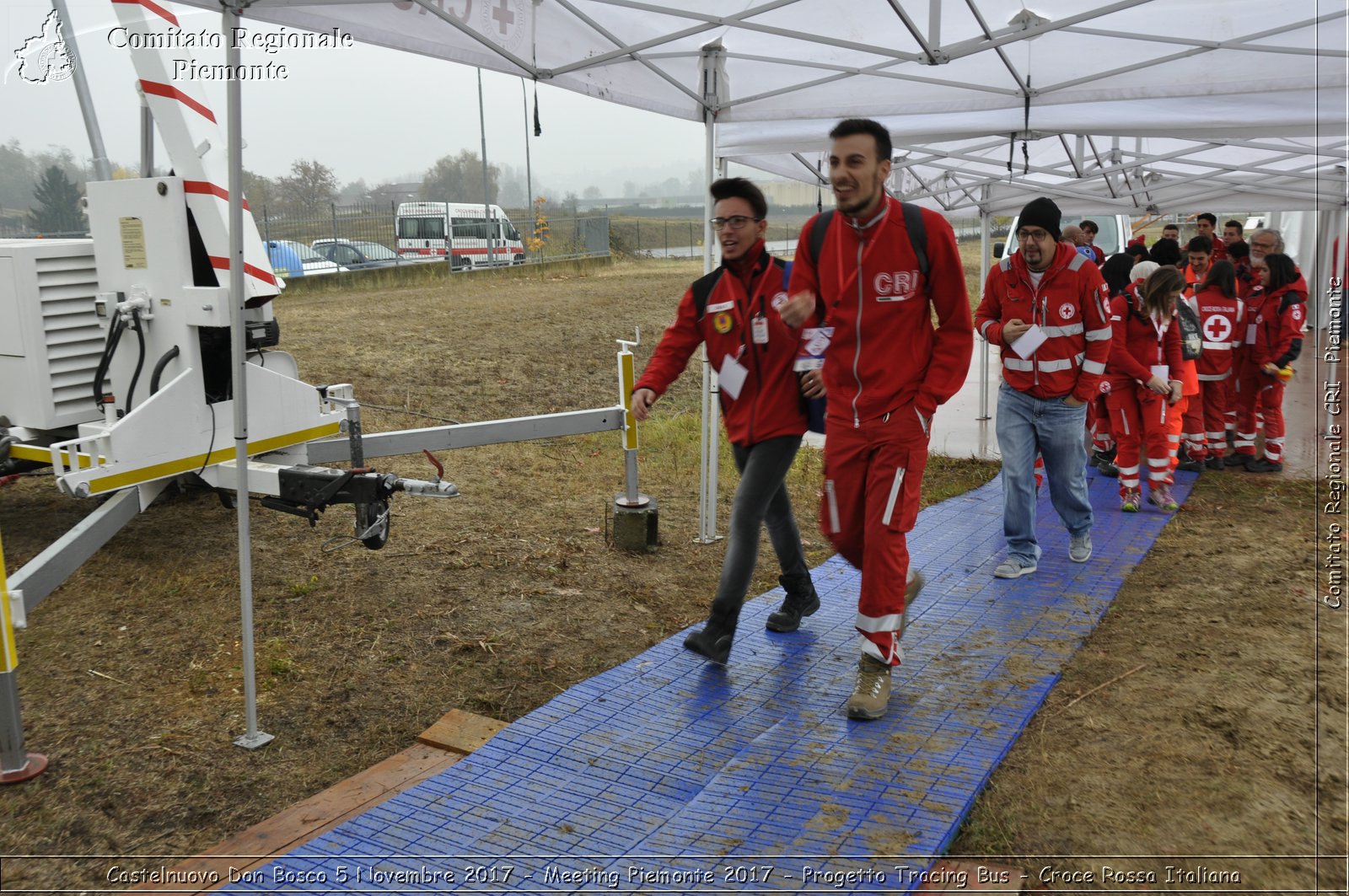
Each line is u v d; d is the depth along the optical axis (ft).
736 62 19.93
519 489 25.43
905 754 11.74
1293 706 12.56
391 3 13.73
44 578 12.81
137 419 15.48
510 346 47.85
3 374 17.63
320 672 14.56
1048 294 18.04
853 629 16.21
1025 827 10.25
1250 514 23.02
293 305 59.93
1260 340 27.48
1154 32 17.03
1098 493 25.43
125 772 11.73
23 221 52.29
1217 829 10.03
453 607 17.12
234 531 20.70
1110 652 14.69
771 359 13.61
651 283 84.58
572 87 17.04
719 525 22.95
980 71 18.75
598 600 17.75
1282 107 20.21
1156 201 37.24
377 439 18.47
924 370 12.42
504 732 12.61
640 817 10.71
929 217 12.03
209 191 15.97
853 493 12.91
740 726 12.80
